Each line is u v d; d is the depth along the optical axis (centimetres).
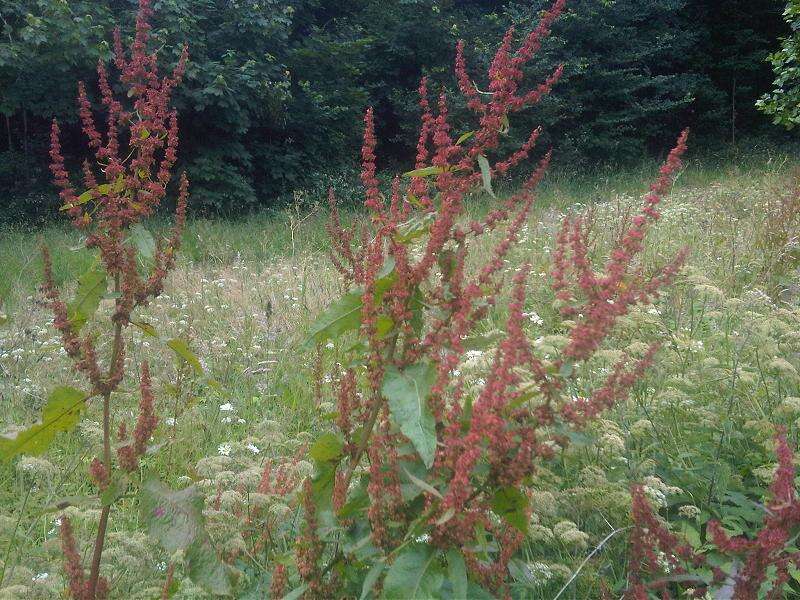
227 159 1783
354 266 273
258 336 624
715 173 1875
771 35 2681
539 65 2008
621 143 2186
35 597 243
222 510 273
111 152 220
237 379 543
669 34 2416
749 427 336
